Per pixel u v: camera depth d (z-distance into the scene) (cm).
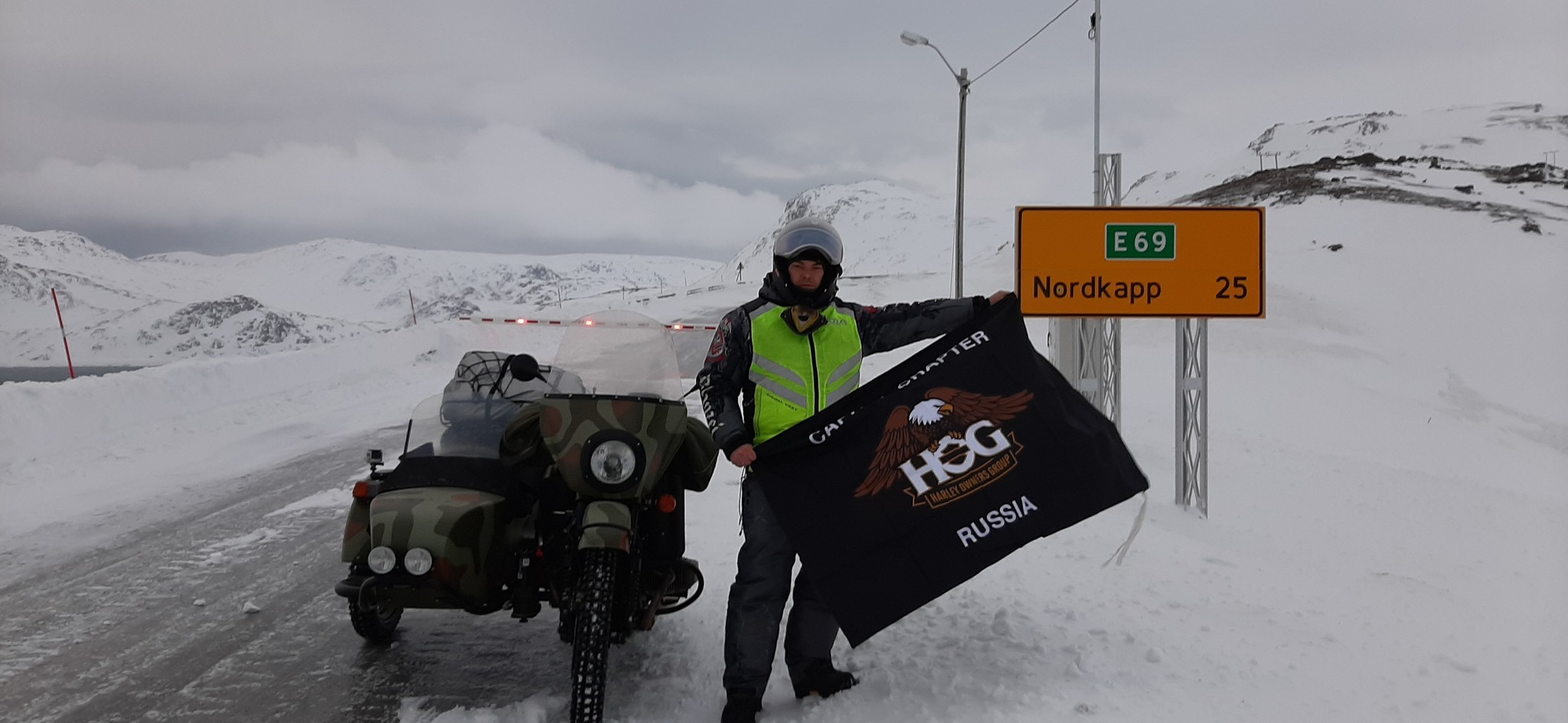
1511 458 2367
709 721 381
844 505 376
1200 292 875
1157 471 1077
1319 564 682
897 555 374
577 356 426
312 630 515
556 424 376
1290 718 357
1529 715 360
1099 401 1134
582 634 342
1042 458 396
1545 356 4638
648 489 367
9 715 409
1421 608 522
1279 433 2231
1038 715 360
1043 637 447
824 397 393
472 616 540
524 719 386
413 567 371
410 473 418
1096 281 880
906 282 7794
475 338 2819
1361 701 374
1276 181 13062
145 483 966
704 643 473
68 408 1269
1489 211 8781
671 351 431
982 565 377
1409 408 3109
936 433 392
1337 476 1182
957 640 449
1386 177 12375
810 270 381
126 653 484
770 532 381
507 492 412
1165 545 651
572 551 377
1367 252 7581
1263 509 938
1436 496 1117
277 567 646
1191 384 871
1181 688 386
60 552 692
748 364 393
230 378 1692
